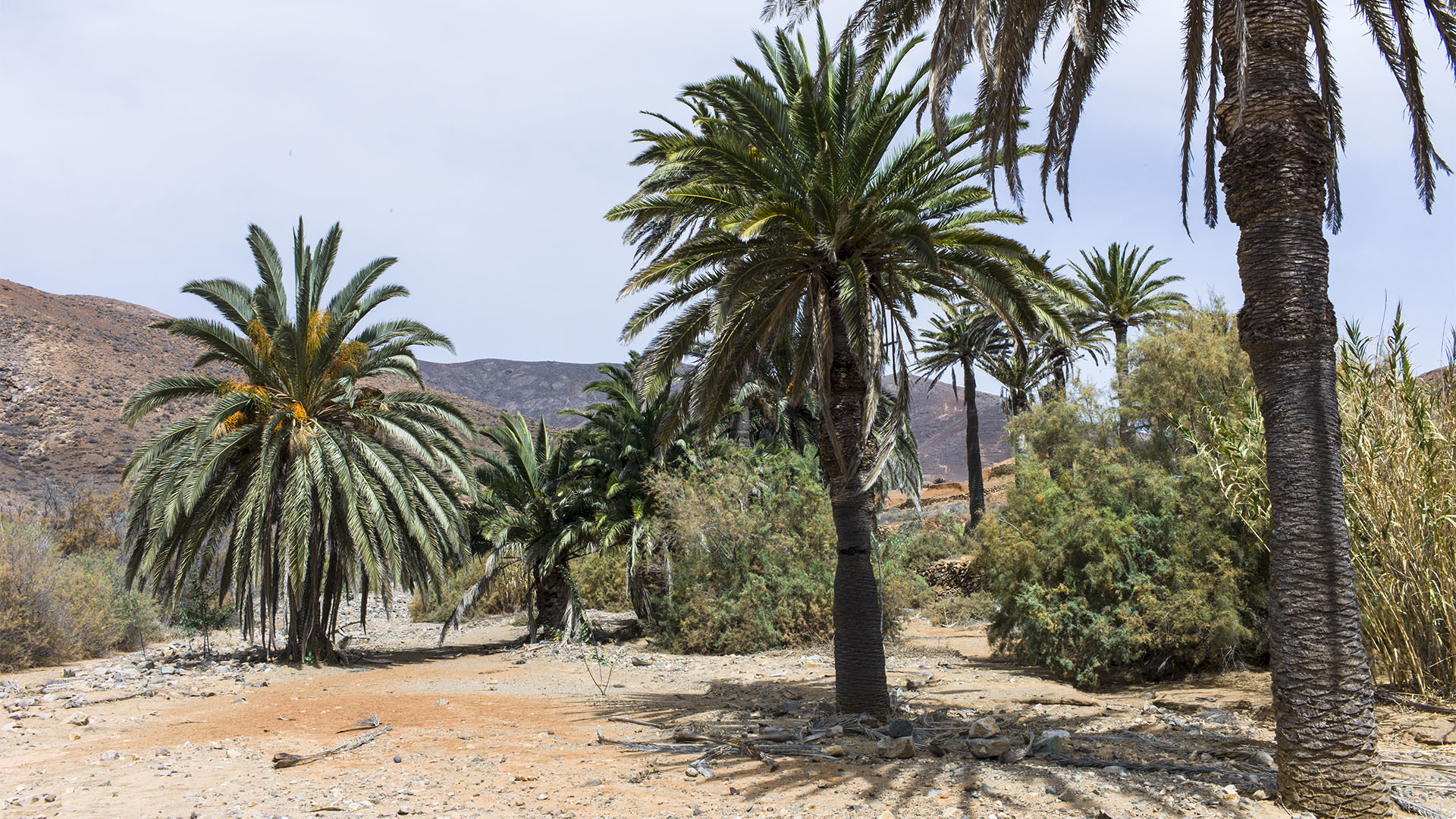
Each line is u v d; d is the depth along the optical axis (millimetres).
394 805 6648
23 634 17766
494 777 7594
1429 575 9000
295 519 18125
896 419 11148
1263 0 6770
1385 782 5949
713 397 12203
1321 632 6027
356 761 8445
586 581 33906
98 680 15656
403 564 20453
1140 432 17797
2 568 17953
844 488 11109
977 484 34312
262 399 19000
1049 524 14328
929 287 12555
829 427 10977
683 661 19188
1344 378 10070
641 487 24469
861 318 10445
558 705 12508
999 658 16891
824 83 11672
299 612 19172
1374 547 9367
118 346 83125
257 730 10562
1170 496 13555
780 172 11266
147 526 18312
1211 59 9328
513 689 14789
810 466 22062
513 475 24828
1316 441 6277
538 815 6277
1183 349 16688
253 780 7648
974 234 11102
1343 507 6293
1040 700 11547
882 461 10859
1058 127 10062
